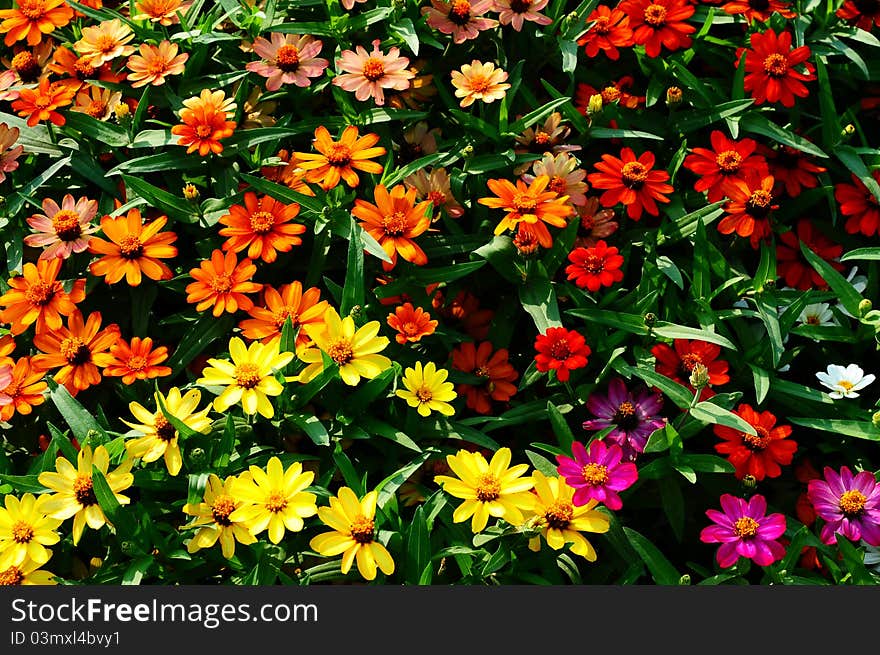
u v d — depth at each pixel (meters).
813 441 0.77
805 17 0.83
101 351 0.74
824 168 0.82
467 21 0.80
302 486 0.69
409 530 0.70
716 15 0.84
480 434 0.73
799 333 0.76
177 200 0.76
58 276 0.77
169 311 0.79
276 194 0.75
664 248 0.79
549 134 0.80
